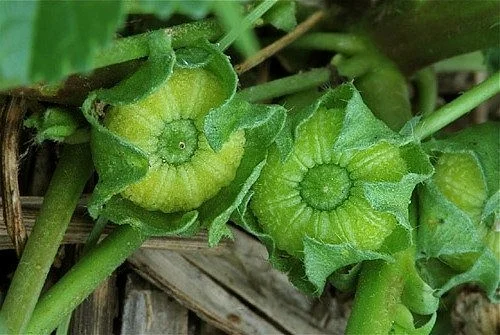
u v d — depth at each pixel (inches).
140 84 3.0
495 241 3.3
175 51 3.1
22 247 3.2
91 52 2.5
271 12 3.5
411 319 3.2
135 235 3.2
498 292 3.4
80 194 3.2
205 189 3.1
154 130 3.0
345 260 3.1
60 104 3.2
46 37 2.5
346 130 3.1
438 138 3.4
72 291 3.1
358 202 3.1
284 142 3.1
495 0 3.5
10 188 3.2
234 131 3.0
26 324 3.0
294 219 3.2
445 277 3.4
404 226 3.1
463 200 3.3
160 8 2.6
